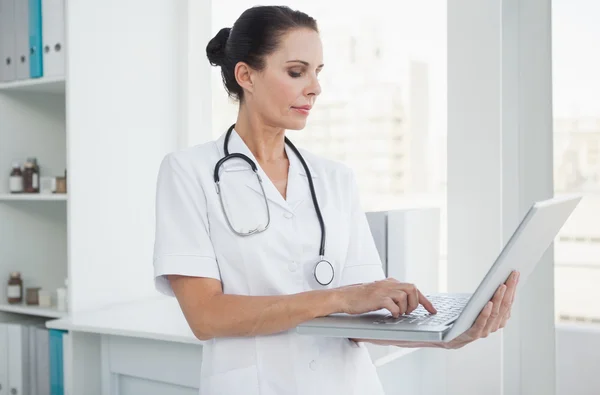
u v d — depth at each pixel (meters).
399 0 2.48
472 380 2.22
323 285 1.29
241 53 1.28
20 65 2.56
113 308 2.48
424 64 2.44
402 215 2.02
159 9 2.74
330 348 1.31
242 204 1.29
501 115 2.18
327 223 1.33
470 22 2.22
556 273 2.26
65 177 2.53
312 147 2.67
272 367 1.25
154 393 2.18
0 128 2.68
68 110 2.40
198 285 1.24
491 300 1.11
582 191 2.18
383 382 2.07
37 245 2.79
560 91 2.18
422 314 1.22
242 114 1.36
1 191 2.68
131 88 2.62
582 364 2.27
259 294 1.27
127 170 2.61
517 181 2.22
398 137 2.50
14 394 2.54
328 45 2.62
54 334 2.40
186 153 1.33
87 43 2.46
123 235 2.59
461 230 2.24
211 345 1.30
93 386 2.35
